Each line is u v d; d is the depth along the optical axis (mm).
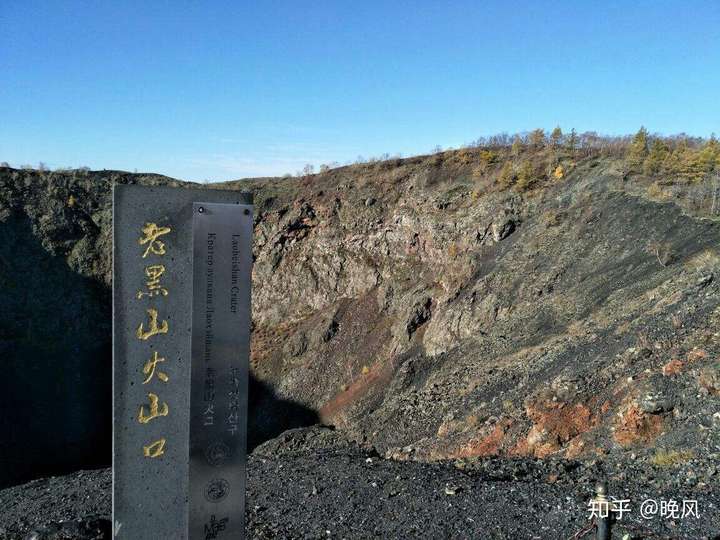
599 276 28750
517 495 8688
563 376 18781
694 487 8680
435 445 19766
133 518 4949
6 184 54625
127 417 4910
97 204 57156
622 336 19328
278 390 44250
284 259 54062
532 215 40000
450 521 8070
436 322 36750
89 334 50344
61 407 44594
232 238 5023
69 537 7129
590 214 34656
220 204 4992
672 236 27703
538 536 7359
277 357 47531
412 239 47094
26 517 9578
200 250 4945
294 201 55938
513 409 18906
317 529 8242
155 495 4992
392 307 44969
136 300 4902
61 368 47125
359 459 12195
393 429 24750
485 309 33812
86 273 53188
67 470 40094
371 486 9805
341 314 47594
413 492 9281
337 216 53219
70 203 55531
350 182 54688
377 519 8414
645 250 27922
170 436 5016
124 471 4918
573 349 21672
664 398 12922
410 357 37250
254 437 40562
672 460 10336
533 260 34688
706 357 13508
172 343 4996
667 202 31062
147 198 4898
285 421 41062
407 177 52344
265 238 55125
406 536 7762
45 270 51625
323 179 57375
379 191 52594
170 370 4996
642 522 7418
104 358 49750
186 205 4988
